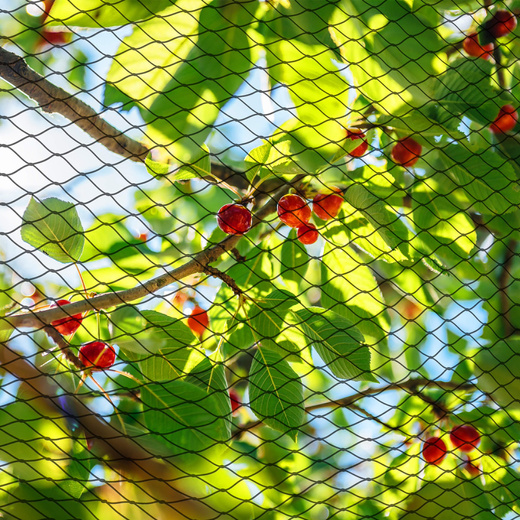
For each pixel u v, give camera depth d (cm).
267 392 112
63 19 110
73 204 112
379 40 114
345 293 119
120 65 112
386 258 118
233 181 133
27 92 112
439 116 118
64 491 110
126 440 112
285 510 131
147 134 113
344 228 119
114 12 111
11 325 108
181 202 133
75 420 112
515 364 118
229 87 113
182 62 113
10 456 111
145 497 114
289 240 121
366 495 137
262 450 132
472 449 123
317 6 113
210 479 116
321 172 114
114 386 120
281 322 113
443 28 125
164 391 112
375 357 140
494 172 119
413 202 122
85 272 120
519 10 124
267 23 113
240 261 115
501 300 129
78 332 122
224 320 121
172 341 113
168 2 112
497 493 124
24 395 112
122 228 126
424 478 125
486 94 118
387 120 116
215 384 113
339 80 113
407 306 139
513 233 123
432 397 134
